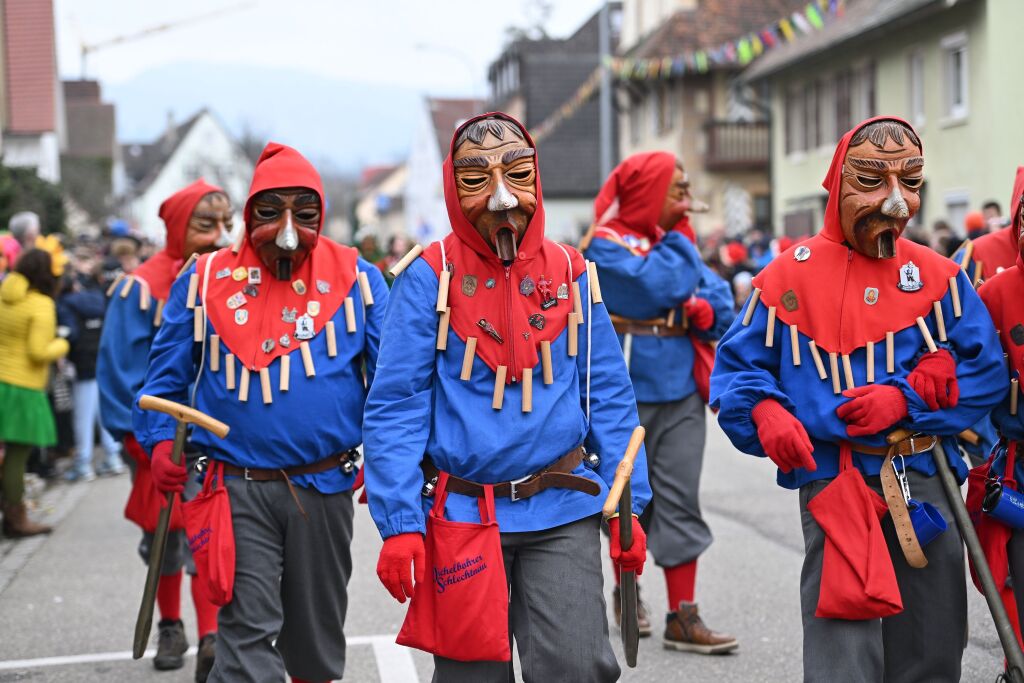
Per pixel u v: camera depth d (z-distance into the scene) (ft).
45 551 26.18
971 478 13.44
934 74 69.72
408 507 11.16
